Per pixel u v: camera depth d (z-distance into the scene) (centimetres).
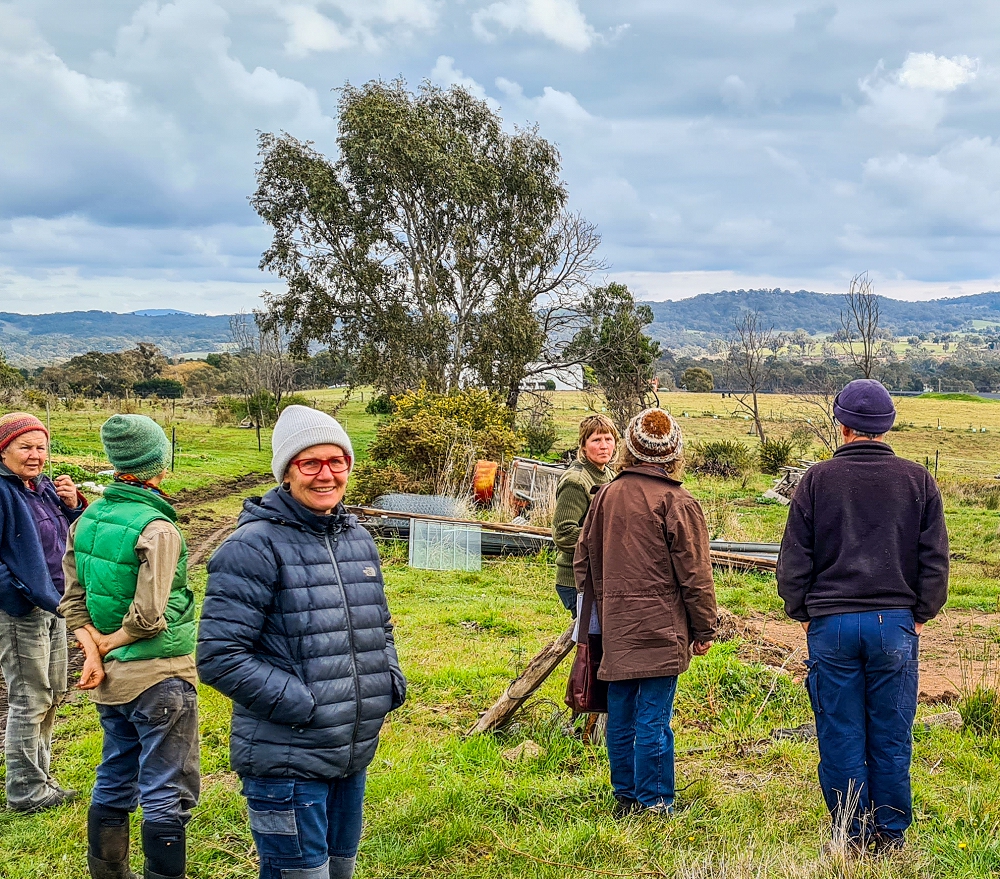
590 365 3859
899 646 396
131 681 363
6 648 458
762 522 1897
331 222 3438
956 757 528
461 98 3750
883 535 402
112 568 364
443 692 678
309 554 307
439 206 3522
